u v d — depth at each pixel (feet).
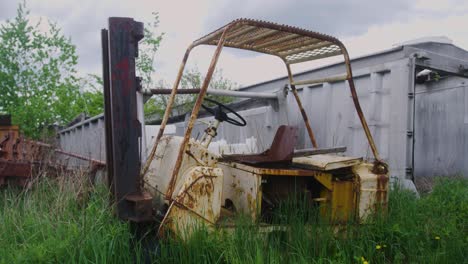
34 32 36.35
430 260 12.18
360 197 13.53
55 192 15.19
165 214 11.82
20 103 35.50
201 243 10.94
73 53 37.93
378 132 19.07
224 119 14.65
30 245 11.02
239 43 15.14
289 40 14.75
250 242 11.18
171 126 23.84
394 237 13.14
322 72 21.79
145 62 36.94
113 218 12.05
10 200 14.98
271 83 25.26
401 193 16.81
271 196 13.55
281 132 13.55
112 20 12.23
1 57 35.12
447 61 20.17
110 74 12.19
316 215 12.99
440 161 25.23
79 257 10.11
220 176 11.82
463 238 13.61
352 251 12.41
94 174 17.08
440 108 25.52
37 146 20.01
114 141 12.09
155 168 13.89
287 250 11.81
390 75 18.74
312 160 13.69
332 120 20.84
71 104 38.68
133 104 12.32
